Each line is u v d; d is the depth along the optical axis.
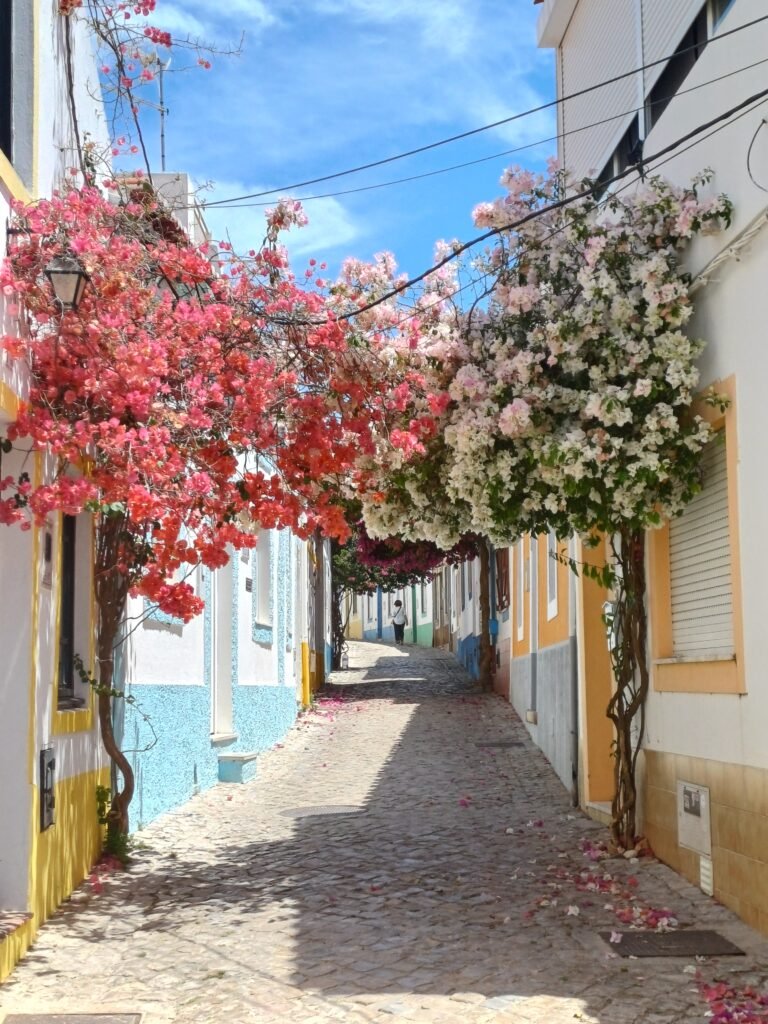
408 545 24.27
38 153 7.40
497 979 6.13
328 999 5.88
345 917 7.45
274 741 17.31
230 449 7.73
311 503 8.16
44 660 7.30
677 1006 5.68
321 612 27.00
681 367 7.76
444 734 17.48
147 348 6.96
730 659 7.42
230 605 14.55
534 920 7.30
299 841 10.06
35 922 7.00
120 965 6.52
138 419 7.16
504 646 22.00
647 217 8.32
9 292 6.67
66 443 6.84
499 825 10.76
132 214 8.13
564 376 8.52
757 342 7.06
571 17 12.41
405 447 8.20
